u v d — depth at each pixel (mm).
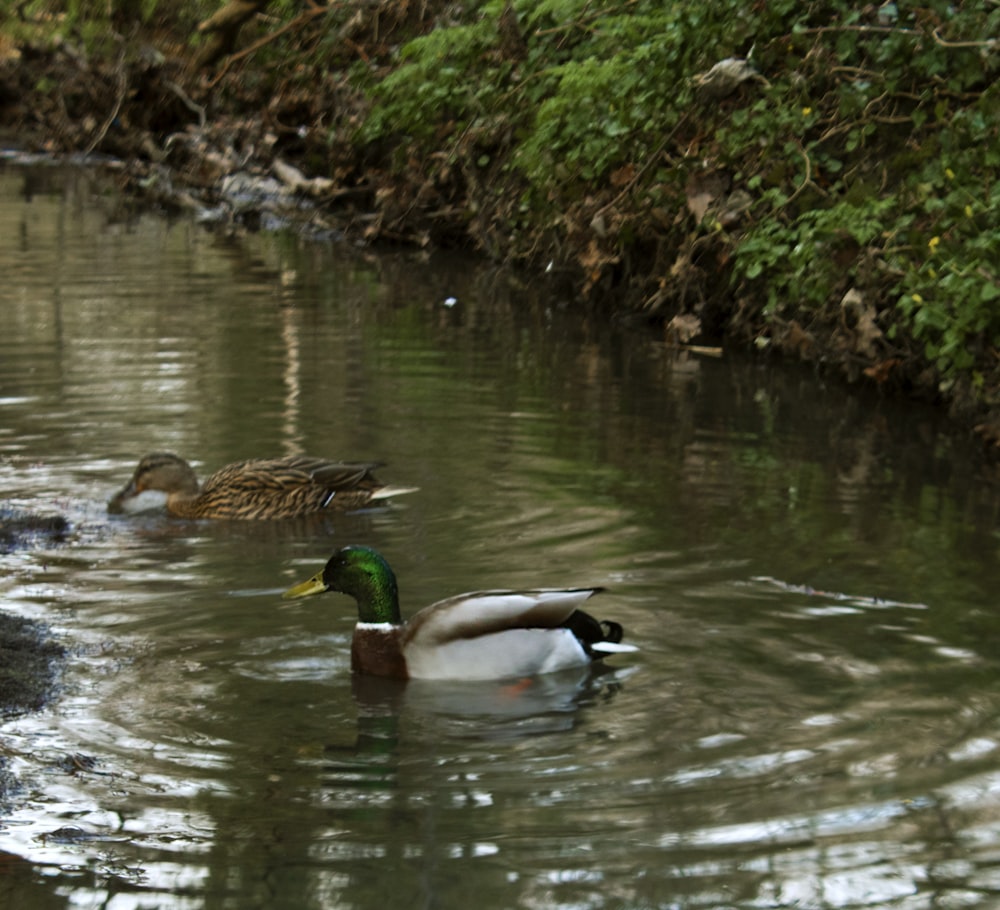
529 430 14656
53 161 36500
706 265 19578
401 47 28250
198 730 8117
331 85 29797
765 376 17203
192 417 14867
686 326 18797
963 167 15438
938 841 6863
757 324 18781
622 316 20562
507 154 24344
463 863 6680
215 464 13336
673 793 7340
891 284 16344
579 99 20531
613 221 19938
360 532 11773
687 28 19016
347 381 16469
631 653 9164
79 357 17266
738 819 7066
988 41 16156
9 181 33250
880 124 17953
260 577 10719
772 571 10641
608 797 7301
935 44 16641
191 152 32281
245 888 6500
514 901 6387
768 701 8430
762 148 18359
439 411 15281
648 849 6793
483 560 10938
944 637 9398
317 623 9820
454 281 23234
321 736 8047
